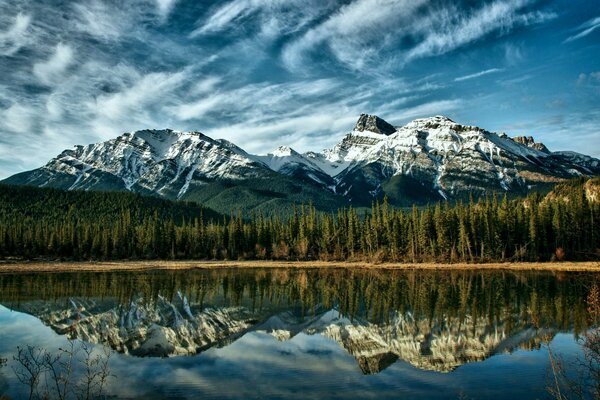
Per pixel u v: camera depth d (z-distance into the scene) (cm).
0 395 2475
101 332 4312
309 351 3588
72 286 7800
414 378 2859
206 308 5700
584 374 2764
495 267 10756
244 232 15462
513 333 4094
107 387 2670
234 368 3094
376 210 14162
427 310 5325
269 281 8844
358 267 11744
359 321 4834
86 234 14075
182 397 2503
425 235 12606
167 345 3812
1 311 5381
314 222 15138
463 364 3164
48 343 3856
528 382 2708
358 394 2545
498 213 12644
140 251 14750
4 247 13438
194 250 15138
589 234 12038
